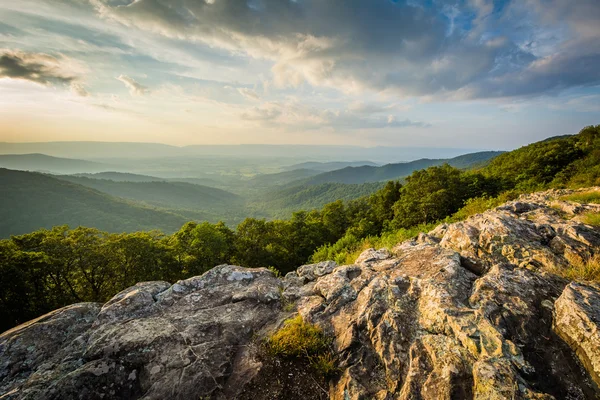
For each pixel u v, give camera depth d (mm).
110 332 5535
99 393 4477
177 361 5020
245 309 6863
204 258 30344
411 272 6816
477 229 7996
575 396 3617
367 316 5680
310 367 5207
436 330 4871
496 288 5359
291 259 40031
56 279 24750
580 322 4008
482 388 3564
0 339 5469
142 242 27375
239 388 4773
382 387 4512
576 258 5879
